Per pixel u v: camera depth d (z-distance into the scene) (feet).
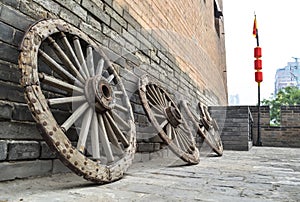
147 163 8.38
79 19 6.44
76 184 4.69
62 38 5.45
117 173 5.30
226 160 10.43
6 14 4.63
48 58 5.00
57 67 5.14
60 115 5.55
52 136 4.19
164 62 11.94
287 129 24.34
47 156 5.20
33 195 3.75
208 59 21.17
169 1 13.14
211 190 4.61
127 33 8.75
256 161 10.09
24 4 4.99
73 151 4.45
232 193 4.41
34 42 4.63
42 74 4.70
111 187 4.63
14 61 4.69
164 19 12.33
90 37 6.79
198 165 8.47
